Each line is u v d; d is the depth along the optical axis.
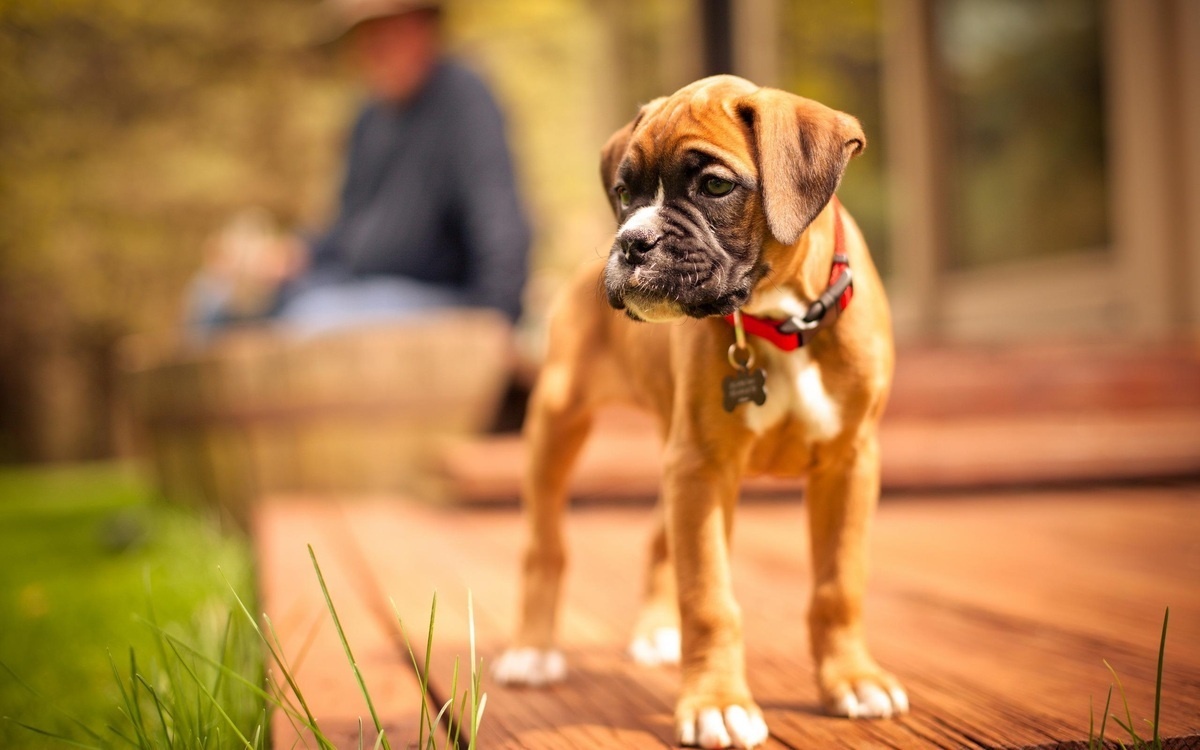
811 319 1.61
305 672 1.78
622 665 1.83
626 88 7.06
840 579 1.66
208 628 1.92
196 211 8.61
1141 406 3.30
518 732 1.62
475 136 3.55
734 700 1.58
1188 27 3.39
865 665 1.65
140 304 8.72
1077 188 3.95
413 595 2.13
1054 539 2.37
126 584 2.69
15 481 7.95
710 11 5.82
